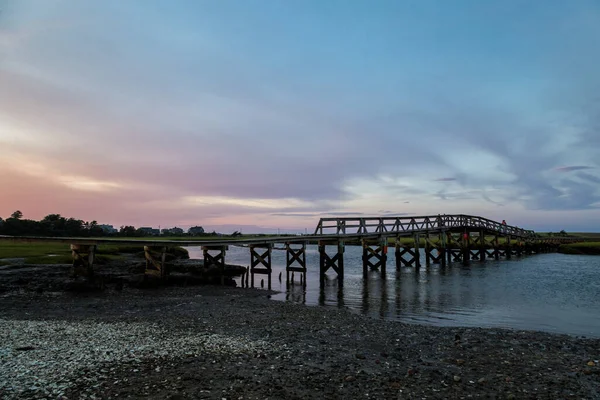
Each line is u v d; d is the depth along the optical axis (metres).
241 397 8.23
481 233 60.69
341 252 36.72
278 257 72.12
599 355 12.53
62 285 24.83
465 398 8.77
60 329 14.39
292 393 8.60
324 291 30.50
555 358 12.11
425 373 10.39
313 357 11.54
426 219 51.12
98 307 20.56
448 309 22.55
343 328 15.90
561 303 24.23
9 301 21.28
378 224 43.47
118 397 8.00
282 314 18.95
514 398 8.84
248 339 13.51
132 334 13.80
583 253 77.38
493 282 34.56
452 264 54.28
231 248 102.44
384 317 20.30
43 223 89.12
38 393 8.03
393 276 40.91
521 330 16.23
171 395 8.16
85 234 96.88
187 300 23.39
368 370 10.52
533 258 65.31
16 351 11.01
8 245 44.59
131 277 28.09
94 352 11.12
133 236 110.12
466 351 12.73
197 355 11.20
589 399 8.88
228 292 27.98
